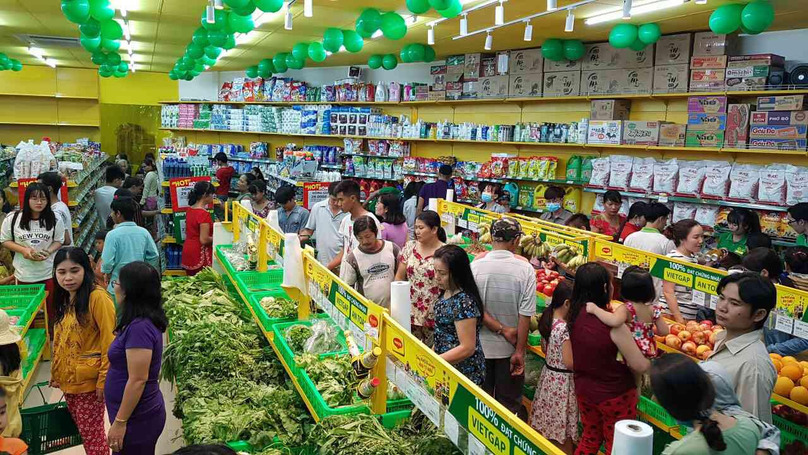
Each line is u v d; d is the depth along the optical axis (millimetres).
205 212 7844
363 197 13055
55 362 3816
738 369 2652
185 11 8727
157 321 3369
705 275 3893
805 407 3350
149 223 11500
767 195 6914
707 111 7430
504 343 4090
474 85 10617
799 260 4855
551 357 3914
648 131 8055
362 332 2859
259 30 9758
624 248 4496
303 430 3186
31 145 8617
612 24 7617
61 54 15219
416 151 12414
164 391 5641
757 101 7016
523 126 9820
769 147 6914
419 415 2842
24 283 6086
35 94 18625
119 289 3354
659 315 3924
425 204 8945
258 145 15328
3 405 2562
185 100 16297
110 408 3402
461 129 10859
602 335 3340
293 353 3607
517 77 9844
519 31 8359
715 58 7375
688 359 2080
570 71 9086
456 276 3354
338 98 13391
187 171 9852
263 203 7871
